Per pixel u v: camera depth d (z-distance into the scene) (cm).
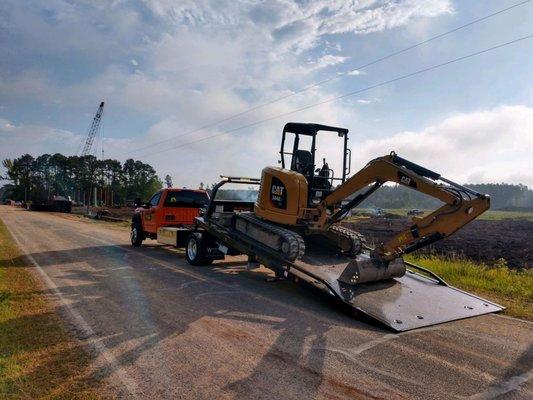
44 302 705
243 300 744
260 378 433
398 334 579
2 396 386
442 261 1201
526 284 912
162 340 536
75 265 1077
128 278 917
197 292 798
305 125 895
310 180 886
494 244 2091
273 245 847
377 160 769
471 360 492
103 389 405
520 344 548
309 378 436
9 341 518
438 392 412
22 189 12150
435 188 690
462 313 678
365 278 712
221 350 506
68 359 472
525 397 406
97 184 9962
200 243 1077
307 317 648
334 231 942
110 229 2367
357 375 445
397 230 2634
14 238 1730
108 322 604
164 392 401
